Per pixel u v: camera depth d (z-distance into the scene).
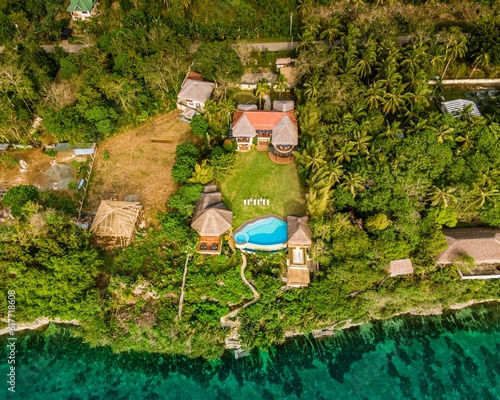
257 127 61.56
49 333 50.12
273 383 46.62
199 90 65.12
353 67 64.19
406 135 57.88
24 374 47.38
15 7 79.06
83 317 46.94
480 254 50.31
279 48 77.19
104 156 62.09
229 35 77.75
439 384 47.06
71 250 47.53
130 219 52.72
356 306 49.59
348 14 75.31
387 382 47.12
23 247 47.88
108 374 47.22
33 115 64.12
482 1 81.44
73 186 58.56
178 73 67.06
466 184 52.25
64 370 47.62
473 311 52.44
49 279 45.84
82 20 81.56
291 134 60.22
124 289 49.41
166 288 49.88
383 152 55.38
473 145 56.03
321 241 50.19
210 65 65.50
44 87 63.16
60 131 58.47
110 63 71.00
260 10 81.06
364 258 48.78
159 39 68.06
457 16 80.56
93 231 51.97
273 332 48.53
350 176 52.28
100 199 57.75
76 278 46.69
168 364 47.50
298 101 65.25
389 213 51.50
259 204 57.38
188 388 46.09
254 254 53.00
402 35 76.50
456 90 70.31
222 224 52.19
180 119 67.44
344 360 48.56
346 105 61.25
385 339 50.28
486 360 48.88
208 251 51.59
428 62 64.25
